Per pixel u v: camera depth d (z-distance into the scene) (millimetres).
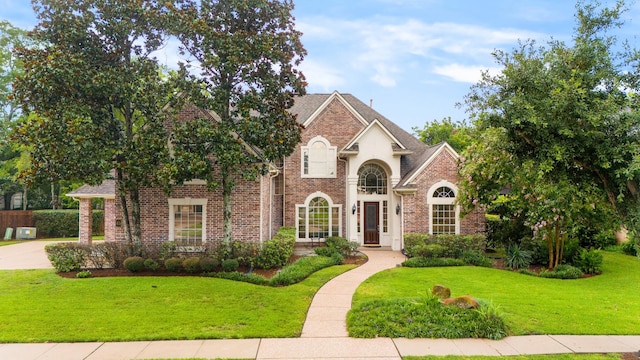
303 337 7891
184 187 16562
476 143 14141
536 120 6629
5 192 34375
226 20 13734
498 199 16797
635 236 7137
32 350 7184
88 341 7617
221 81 14008
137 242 14500
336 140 21625
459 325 8109
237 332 8047
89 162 12125
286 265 14969
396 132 24156
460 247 17078
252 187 16562
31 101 12492
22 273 13820
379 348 7297
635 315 9547
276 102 14359
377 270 14961
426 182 18859
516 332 8219
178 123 13250
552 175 7535
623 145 6555
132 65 13570
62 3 12414
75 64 12031
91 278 12828
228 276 12961
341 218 21344
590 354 7055
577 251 15906
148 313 9219
